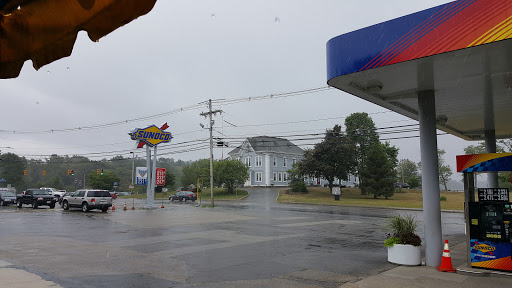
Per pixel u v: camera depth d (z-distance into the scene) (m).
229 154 80.38
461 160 8.69
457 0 6.20
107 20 2.15
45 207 33.09
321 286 7.18
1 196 35.25
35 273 7.86
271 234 15.20
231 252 10.92
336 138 54.03
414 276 7.86
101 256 10.05
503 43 5.85
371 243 12.90
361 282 7.37
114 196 61.91
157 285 7.14
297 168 61.28
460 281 7.42
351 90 9.05
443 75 7.88
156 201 50.56
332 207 36.56
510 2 5.67
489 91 9.38
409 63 6.96
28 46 2.44
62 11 2.22
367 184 50.75
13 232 15.14
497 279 7.57
